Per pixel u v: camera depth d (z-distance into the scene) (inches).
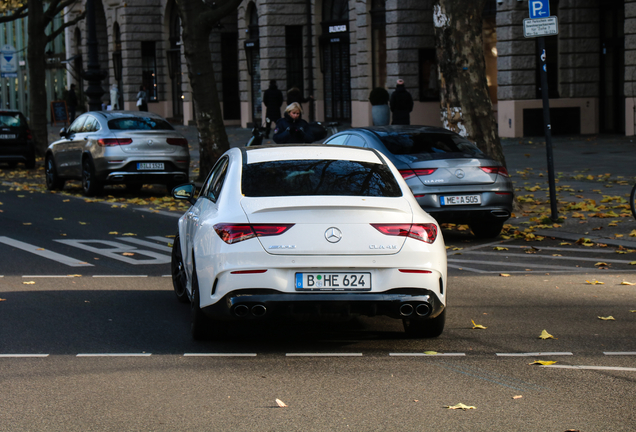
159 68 2640.3
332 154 356.8
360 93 1823.3
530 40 1430.9
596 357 310.7
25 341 335.6
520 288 446.0
